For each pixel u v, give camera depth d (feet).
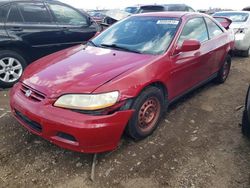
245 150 10.39
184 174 9.07
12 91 10.78
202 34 14.29
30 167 9.36
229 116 13.20
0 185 8.57
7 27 16.20
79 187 8.52
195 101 14.84
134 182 8.71
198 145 10.70
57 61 11.18
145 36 12.48
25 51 17.07
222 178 8.89
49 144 10.58
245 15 26.76
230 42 17.15
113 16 28.63
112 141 9.21
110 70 9.88
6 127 11.77
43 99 9.21
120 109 9.23
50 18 18.08
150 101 10.59
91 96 8.77
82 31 19.58
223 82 17.90
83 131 8.54
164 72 11.00
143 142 10.74
